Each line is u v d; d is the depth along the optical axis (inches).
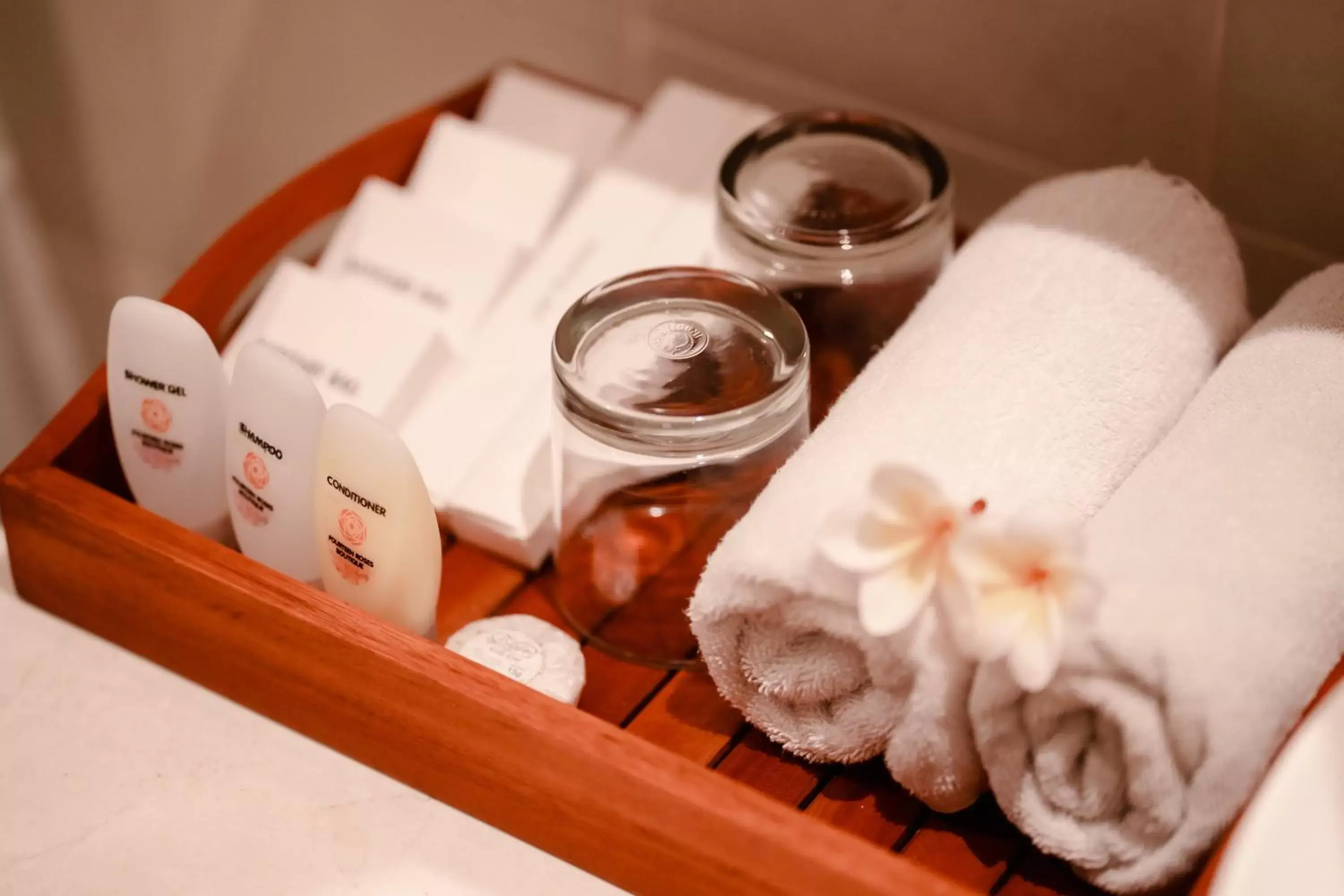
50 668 22.5
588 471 21.4
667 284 21.7
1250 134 23.9
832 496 18.1
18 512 22.3
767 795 19.3
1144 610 16.1
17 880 19.7
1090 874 17.6
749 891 18.0
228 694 22.0
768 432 20.2
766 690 19.1
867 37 27.1
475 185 27.4
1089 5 24.3
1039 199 21.9
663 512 22.0
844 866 17.2
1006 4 25.1
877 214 23.1
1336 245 24.1
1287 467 17.7
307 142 36.3
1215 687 15.8
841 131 24.7
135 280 42.3
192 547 21.1
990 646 16.3
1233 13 22.9
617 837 18.9
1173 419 20.0
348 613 20.2
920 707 17.5
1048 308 20.0
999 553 16.4
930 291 21.9
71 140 40.0
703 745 20.6
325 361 24.4
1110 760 16.8
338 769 21.2
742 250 23.4
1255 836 15.3
